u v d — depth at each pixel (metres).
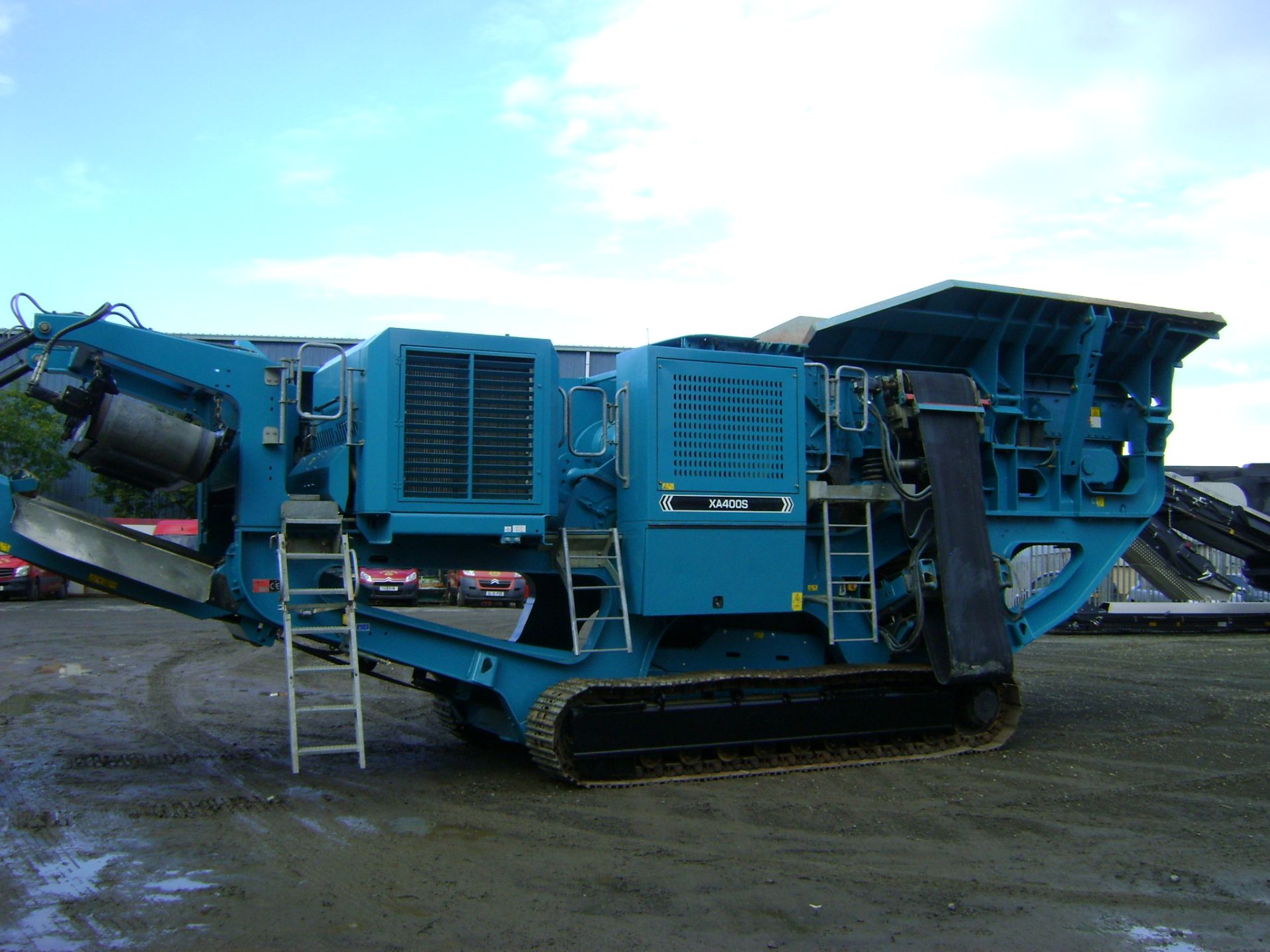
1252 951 4.36
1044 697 11.60
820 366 8.59
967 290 8.93
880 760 7.99
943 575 8.22
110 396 6.69
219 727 9.31
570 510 7.98
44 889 4.89
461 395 7.21
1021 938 4.47
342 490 7.24
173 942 4.25
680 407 7.73
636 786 7.18
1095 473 9.90
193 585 7.06
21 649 14.72
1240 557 18.78
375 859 5.45
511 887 5.03
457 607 25.11
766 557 7.94
